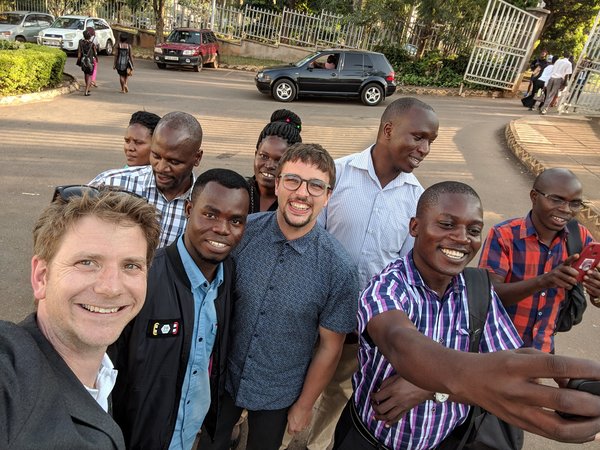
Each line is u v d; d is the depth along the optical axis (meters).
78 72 14.12
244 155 7.46
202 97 11.95
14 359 0.86
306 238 1.82
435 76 16.36
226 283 1.78
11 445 0.79
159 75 15.16
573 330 3.83
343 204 2.28
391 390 1.47
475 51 15.26
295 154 1.74
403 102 2.14
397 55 17.23
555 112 13.07
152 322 1.58
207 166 6.82
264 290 1.82
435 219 1.45
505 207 6.08
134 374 1.59
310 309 1.82
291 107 11.71
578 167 7.30
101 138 7.73
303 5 21.77
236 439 2.55
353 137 9.01
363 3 17.94
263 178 2.46
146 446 1.67
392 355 1.12
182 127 2.18
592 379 0.63
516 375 0.67
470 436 1.68
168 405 1.66
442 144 8.80
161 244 2.33
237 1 22.47
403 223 2.27
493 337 1.59
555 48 23.16
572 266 1.89
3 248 4.24
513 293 2.01
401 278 1.56
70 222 0.97
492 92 15.70
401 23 17.23
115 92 11.61
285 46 20.17
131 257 1.02
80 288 0.97
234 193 1.59
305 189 1.71
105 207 0.99
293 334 1.85
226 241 1.61
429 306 1.56
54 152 6.86
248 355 1.87
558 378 0.65
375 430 1.66
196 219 1.59
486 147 8.84
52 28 17.73
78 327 0.99
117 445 0.99
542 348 2.19
